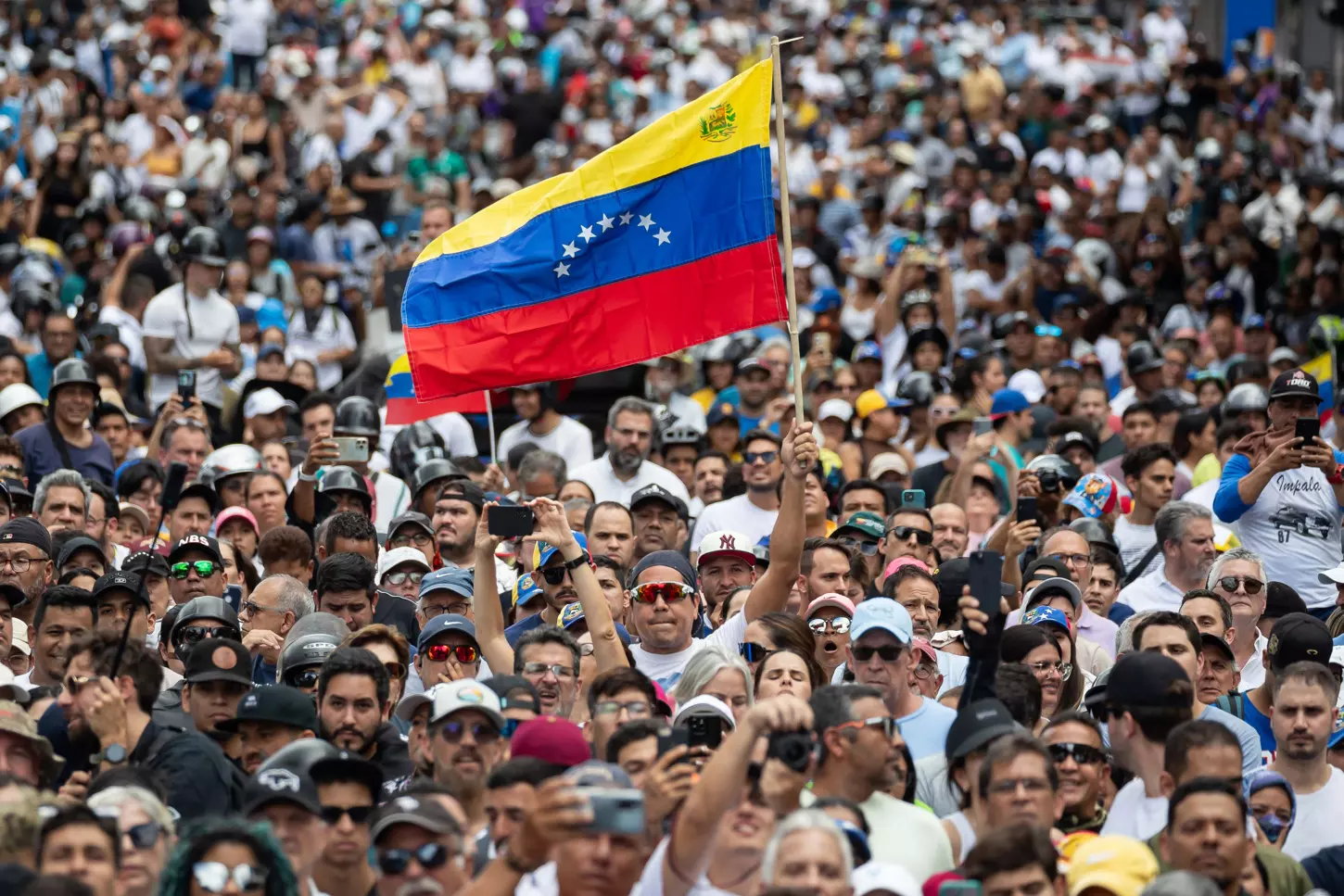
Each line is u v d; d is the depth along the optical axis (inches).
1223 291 2967.5
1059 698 1293.1
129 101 3759.8
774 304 1424.7
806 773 918.4
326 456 1726.1
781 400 2178.9
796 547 1323.8
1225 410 1979.6
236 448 1824.6
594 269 1455.5
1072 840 991.6
